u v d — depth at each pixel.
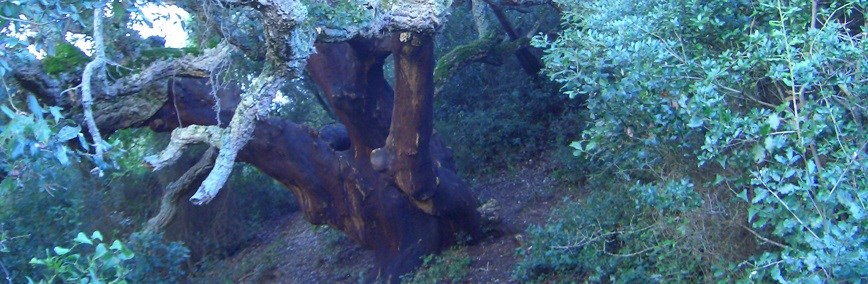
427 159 10.89
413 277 11.72
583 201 10.99
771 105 5.32
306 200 11.95
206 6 6.98
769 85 5.71
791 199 4.79
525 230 12.45
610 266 8.74
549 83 16.62
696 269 7.27
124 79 7.88
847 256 4.25
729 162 5.26
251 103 6.53
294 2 6.13
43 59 7.72
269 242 18.14
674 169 6.32
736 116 5.09
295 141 11.43
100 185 14.59
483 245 12.35
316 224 12.31
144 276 9.59
